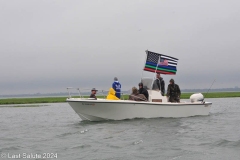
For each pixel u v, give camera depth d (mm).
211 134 13500
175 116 18406
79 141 12359
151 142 11906
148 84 18453
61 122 19562
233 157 9727
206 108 20234
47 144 12008
